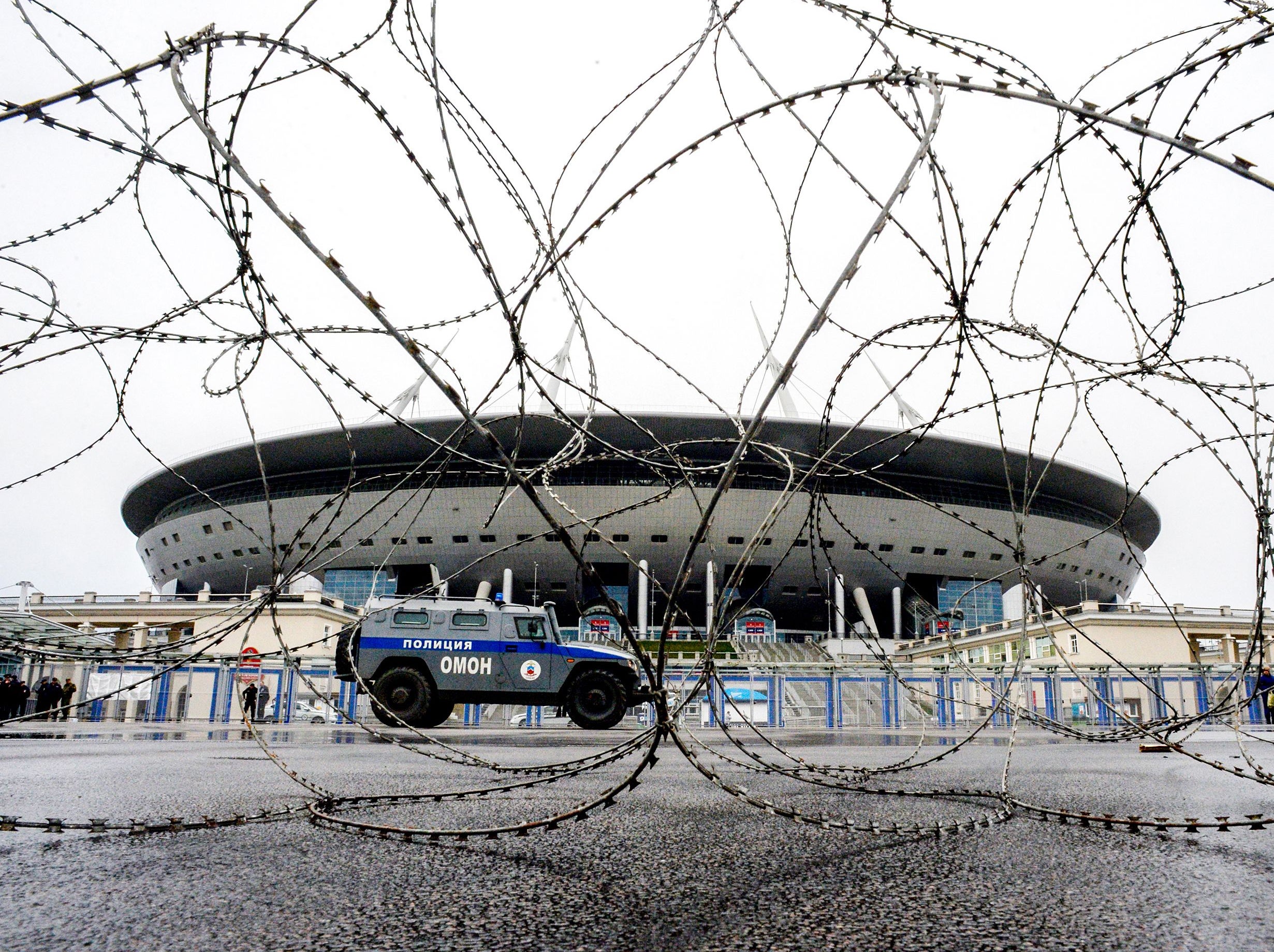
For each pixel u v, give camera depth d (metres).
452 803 4.11
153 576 95.56
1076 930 2.00
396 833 3.18
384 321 2.02
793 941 1.91
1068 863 2.73
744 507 65.56
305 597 40.75
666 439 66.31
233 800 4.29
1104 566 83.19
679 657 24.92
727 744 10.81
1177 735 14.97
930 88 2.36
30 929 1.95
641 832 3.28
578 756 8.02
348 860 2.71
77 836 3.15
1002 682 20.17
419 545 71.69
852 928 2.01
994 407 4.09
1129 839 3.18
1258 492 3.71
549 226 3.19
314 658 26.00
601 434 66.25
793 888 2.39
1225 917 2.11
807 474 4.01
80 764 6.78
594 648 15.73
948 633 4.92
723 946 1.88
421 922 2.04
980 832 3.30
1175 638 39.53
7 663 24.83
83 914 2.08
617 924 2.04
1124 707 23.25
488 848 2.93
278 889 2.34
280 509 73.25
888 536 72.75
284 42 2.53
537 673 15.49
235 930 1.96
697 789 4.85
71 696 26.12
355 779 5.54
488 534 70.00
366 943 1.88
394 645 15.29
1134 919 2.09
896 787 5.09
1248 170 2.36
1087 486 74.88
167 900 2.22
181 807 4.00
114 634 7.14
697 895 2.31
